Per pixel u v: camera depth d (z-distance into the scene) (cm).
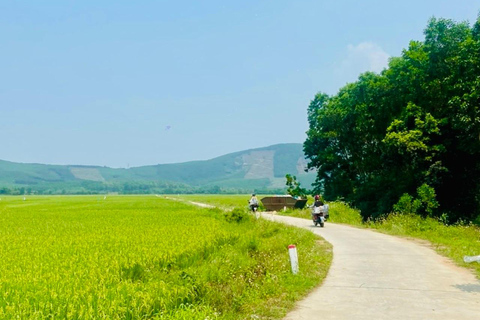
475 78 3119
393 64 4175
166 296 819
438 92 3538
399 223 2586
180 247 1430
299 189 5697
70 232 2155
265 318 809
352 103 4788
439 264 1373
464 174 3609
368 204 4288
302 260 1377
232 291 945
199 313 748
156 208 5428
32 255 1348
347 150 5503
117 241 1653
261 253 1516
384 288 1038
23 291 842
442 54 3459
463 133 3350
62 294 810
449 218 3359
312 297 962
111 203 7881
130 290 834
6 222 3028
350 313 829
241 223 2870
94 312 720
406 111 3672
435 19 3550
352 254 1602
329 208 3888
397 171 3922
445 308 855
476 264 1336
